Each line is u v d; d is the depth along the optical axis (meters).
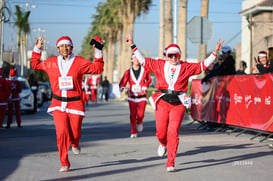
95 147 10.15
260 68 12.12
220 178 6.77
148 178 6.78
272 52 11.57
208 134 12.84
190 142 11.02
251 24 37.22
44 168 7.64
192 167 7.67
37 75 68.06
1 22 26.31
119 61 61.62
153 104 7.61
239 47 51.50
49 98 41.69
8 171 7.39
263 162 8.12
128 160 8.39
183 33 25.44
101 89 43.19
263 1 39.84
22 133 13.22
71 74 7.28
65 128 7.21
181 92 7.59
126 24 51.75
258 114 11.30
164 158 8.59
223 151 9.48
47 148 10.02
